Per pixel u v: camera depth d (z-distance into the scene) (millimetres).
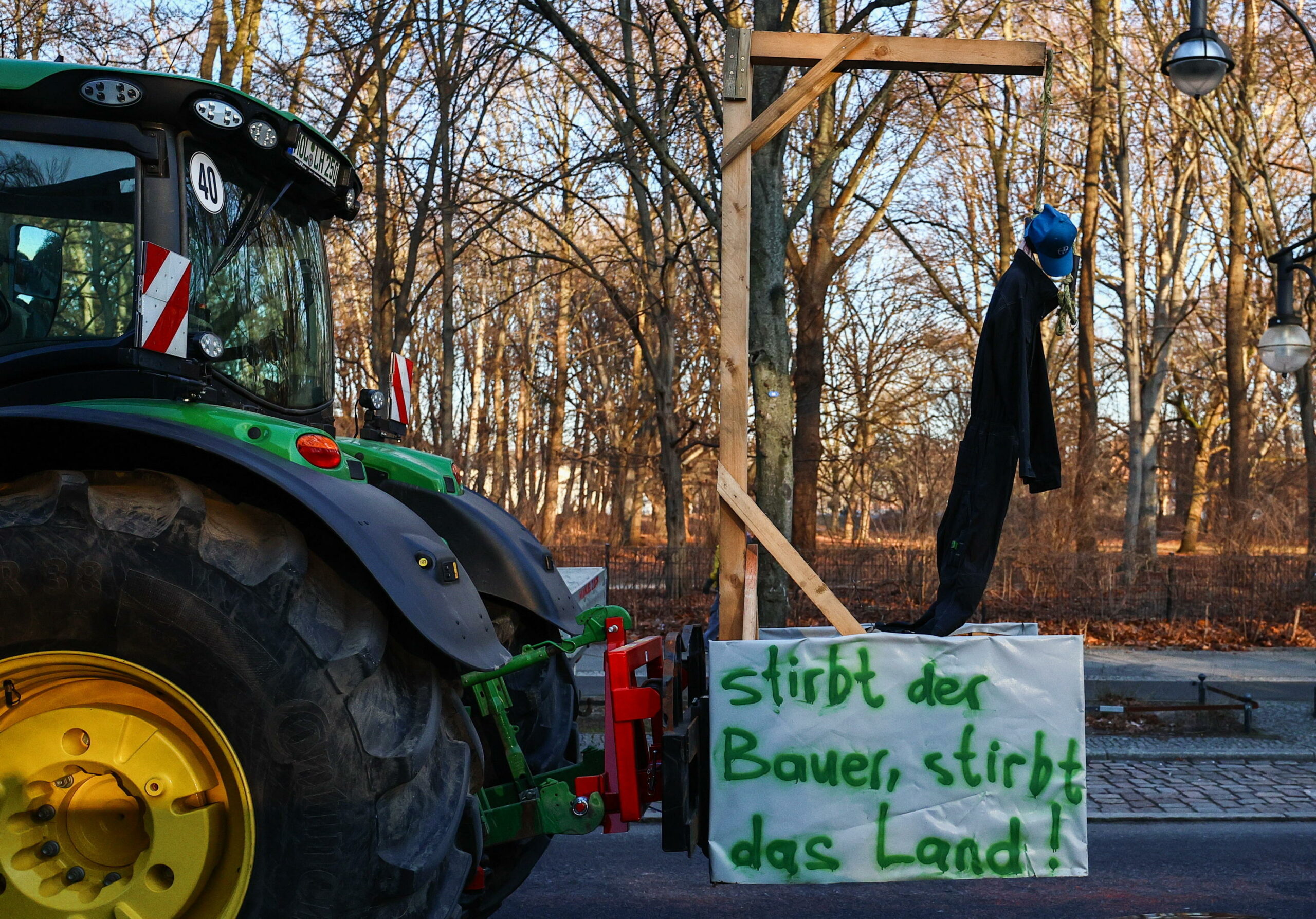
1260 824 6195
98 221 2977
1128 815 6289
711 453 28797
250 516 2646
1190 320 34844
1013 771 3303
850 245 17328
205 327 3164
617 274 24547
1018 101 20672
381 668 2629
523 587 4035
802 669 3322
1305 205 24578
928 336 30641
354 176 4004
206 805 2480
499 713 3543
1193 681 10031
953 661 3324
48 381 2861
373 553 2607
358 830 2432
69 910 2453
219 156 3309
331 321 4082
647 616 14672
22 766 2498
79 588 2430
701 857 5555
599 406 38406
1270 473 29344
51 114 2973
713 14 11156
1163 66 10906
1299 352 11508
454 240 16719
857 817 3287
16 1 12578
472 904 3625
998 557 15109
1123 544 20422
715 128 13602
